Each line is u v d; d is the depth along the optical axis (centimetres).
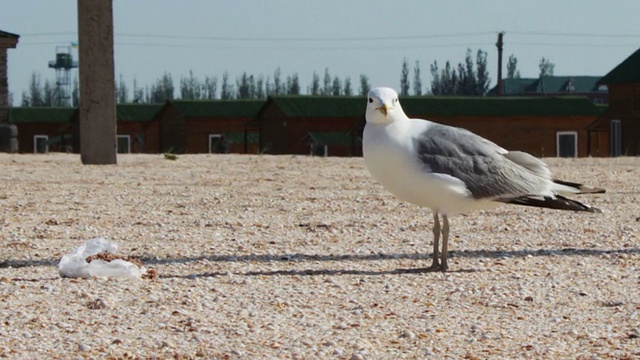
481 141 948
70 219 1316
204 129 5969
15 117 6500
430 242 1145
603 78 5350
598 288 872
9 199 1532
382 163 916
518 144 5609
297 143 5519
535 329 725
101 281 890
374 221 1310
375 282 901
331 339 694
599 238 1162
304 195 1612
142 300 813
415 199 941
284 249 1097
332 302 816
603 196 1583
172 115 6091
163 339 693
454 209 939
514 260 1021
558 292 855
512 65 12350
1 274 942
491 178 927
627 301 816
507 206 1428
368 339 696
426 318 758
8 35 3600
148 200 1537
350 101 5619
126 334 707
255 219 1333
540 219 1313
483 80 11744
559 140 5641
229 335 705
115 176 1936
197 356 655
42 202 1498
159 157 2598
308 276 932
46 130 6525
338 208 1445
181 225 1277
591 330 720
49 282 884
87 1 2202
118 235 1191
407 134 916
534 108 5631
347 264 1004
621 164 2341
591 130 5469
